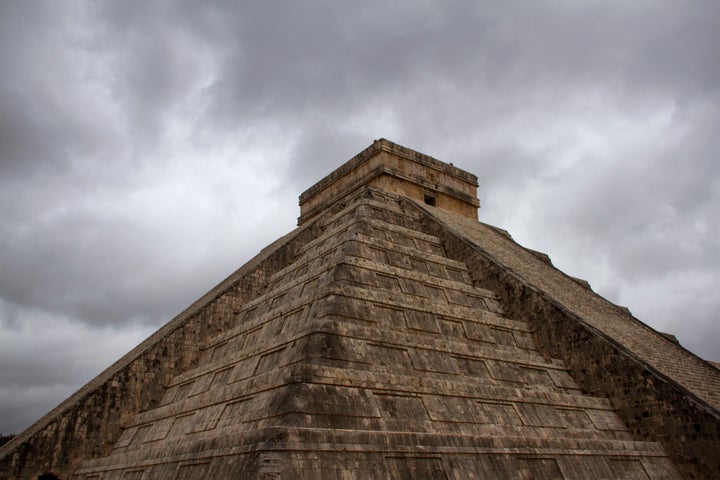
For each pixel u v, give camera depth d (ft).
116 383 62.54
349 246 64.44
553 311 65.31
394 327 54.85
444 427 45.14
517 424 49.55
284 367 46.78
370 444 38.24
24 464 54.95
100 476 51.88
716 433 49.52
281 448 34.99
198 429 49.21
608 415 56.18
